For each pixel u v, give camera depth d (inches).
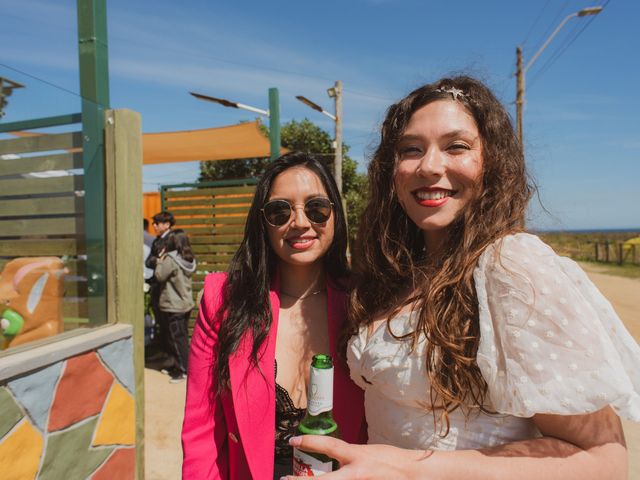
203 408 58.4
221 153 278.1
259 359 56.5
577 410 31.4
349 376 55.5
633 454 135.3
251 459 53.3
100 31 98.3
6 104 80.1
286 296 64.6
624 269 772.0
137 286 99.3
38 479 74.5
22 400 71.8
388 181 51.7
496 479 32.8
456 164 43.0
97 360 87.8
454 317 38.9
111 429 91.0
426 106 44.6
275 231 60.4
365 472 34.1
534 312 34.1
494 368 35.3
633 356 36.6
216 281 63.2
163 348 206.4
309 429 39.7
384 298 51.7
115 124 97.6
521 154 45.1
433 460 34.4
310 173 61.2
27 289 82.2
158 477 120.6
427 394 40.1
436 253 47.2
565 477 32.4
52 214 89.0
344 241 64.9
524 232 41.6
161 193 240.1
